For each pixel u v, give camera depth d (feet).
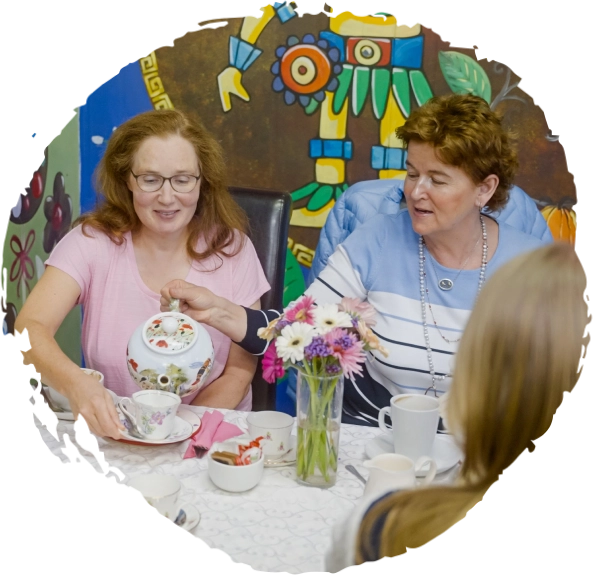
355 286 5.33
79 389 4.18
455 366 2.18
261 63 7.67
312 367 3.72
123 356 5.47
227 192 5.66
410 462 3.53
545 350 2.05
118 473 3.79
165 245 5.53
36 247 6.70
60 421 4.14
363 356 3.62
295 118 7.75
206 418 4.30
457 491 2.41
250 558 3.25
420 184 4.69
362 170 7.78
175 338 4.39
